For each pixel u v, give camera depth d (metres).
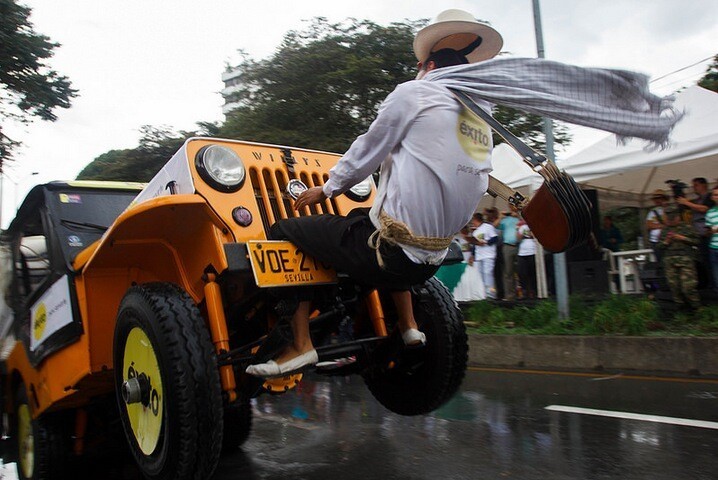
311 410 5.90
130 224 2.80
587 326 7.89
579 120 2.59
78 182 4.18
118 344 2.99
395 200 2.66
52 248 3.76
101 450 4.75
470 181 2.71
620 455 4.02
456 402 5.89
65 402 3.75
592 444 4.29
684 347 6.73
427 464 4.07
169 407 2.54
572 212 2.50
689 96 9.13
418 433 4.84
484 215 11.08
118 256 3.14
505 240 10.64
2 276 4.72
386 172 2.76
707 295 8.02
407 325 3.14
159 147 20.00
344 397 6.42
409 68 15.70
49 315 3.73
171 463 2.56
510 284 10.67
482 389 6.48
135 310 2.77
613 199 13.53
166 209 2.71
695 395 5.60
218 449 2.59
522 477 3.72
